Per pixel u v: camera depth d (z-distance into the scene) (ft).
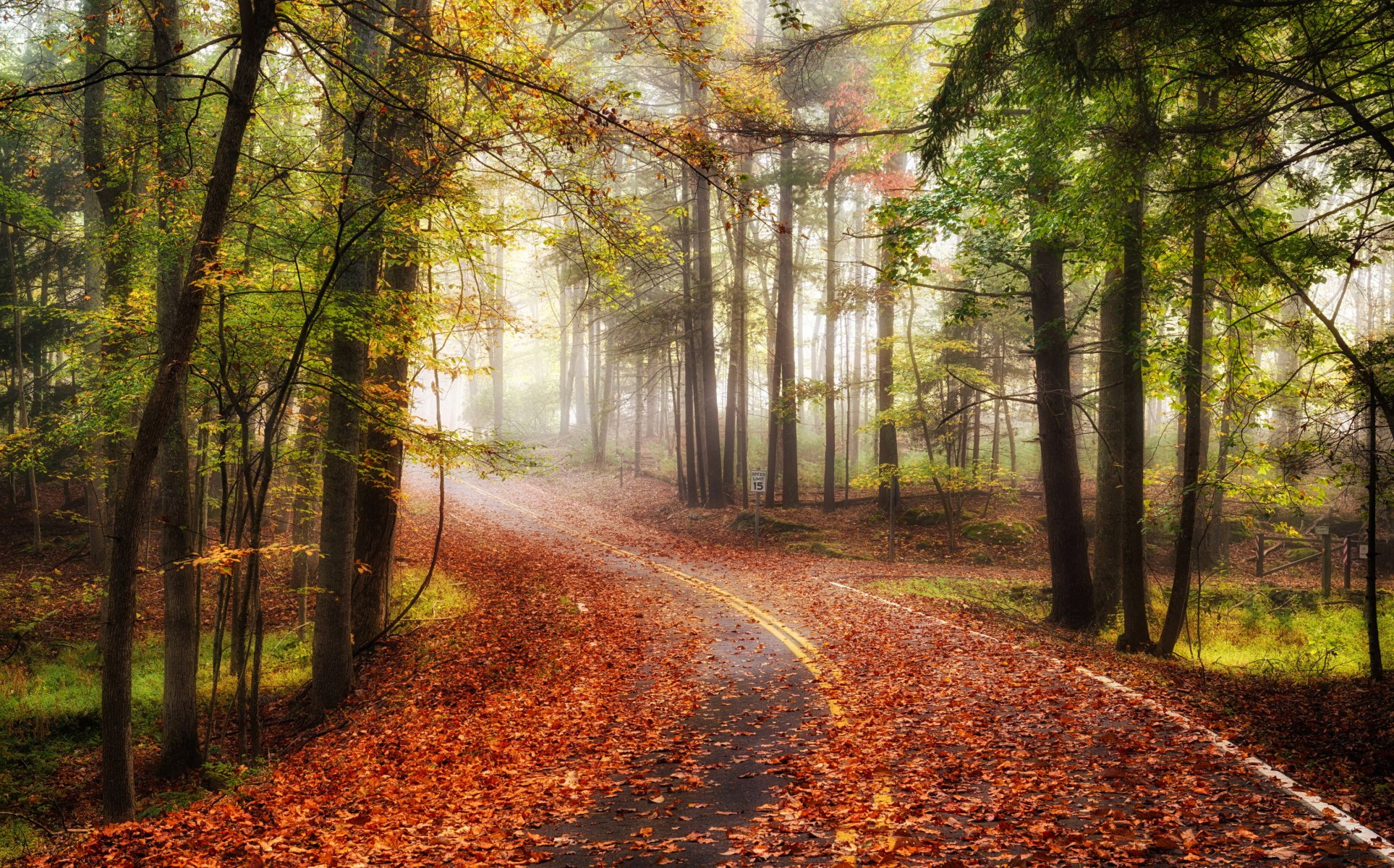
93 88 50.19
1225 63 28.22
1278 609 63.31
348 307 41.60
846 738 29.60
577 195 31.37
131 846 24.89
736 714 34.71
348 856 20.68
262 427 55.52
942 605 59.06
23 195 54.24
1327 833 18.85
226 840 24.06
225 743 46.14
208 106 45.27
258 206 42.32
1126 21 26.61
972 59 31.96
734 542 98.27
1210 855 17.60
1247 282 42.91
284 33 28.32
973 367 103.04
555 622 58.23
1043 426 57.00
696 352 115.24
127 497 27.99
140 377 42.29
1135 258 44.52
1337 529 88.28
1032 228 45.57
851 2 66.18
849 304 91.86
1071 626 56.13
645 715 35.53
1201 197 33.42
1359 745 27.96
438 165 34.76
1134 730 28.55
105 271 53.88
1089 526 93.56
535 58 31.40
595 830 22.13
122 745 28.37
